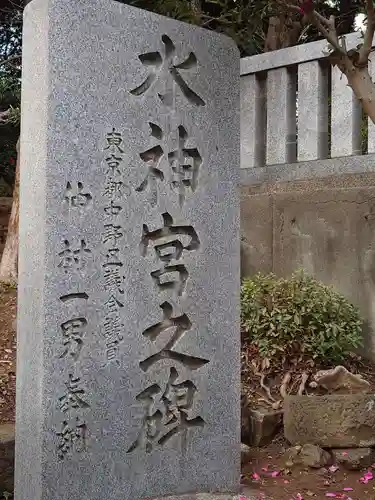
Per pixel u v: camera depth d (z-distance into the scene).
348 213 5.71
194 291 3.76
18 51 11.32
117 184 3.48
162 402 3.64
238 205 3.96
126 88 3.52
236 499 3.67
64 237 3.30
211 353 3.82
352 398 4.46
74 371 3.32
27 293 3.39
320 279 5.87
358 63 3.48
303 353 5.14
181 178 3.73
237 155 3.97
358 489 4.05
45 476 3.22
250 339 5.38
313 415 4.44
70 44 3.34
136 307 3.54
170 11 4.73
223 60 3.94
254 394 4.97
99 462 3.40
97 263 3.41
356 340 5.17
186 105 3.76
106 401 3.43
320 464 4.26
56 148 3.28
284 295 5.23
